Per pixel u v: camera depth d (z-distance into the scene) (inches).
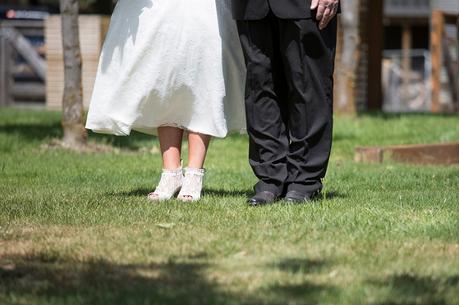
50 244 364.2
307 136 469.4
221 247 352.5
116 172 674.2
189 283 299.3
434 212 441.4
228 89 475.8
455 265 323.9
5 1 2551.7
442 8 2349.9
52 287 296.5
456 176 631.8
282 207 449.7
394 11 2893.7
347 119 1176.2
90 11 2294.5
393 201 483.8
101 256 340.2
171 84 463.5
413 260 331.3
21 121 1146.7
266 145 470.3
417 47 3230.8
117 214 433.7
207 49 464.8
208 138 481.1
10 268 323.0
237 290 289.0
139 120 470.9
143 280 303.9
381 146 867.4
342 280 300.7
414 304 271.4
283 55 461.4
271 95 467.8
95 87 476.1
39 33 1632.6
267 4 451.5
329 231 385.4
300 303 273.0
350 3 1214.9
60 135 944.9
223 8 466.9
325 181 604.1
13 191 536.7
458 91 1648.6
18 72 1611.7
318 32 456.4
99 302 276.7
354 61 1224.8
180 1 462.0
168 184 484.1
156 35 460.8
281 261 327.6
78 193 523.2
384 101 2202.3
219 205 459.8
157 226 400.5
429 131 1059.3
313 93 464.8
